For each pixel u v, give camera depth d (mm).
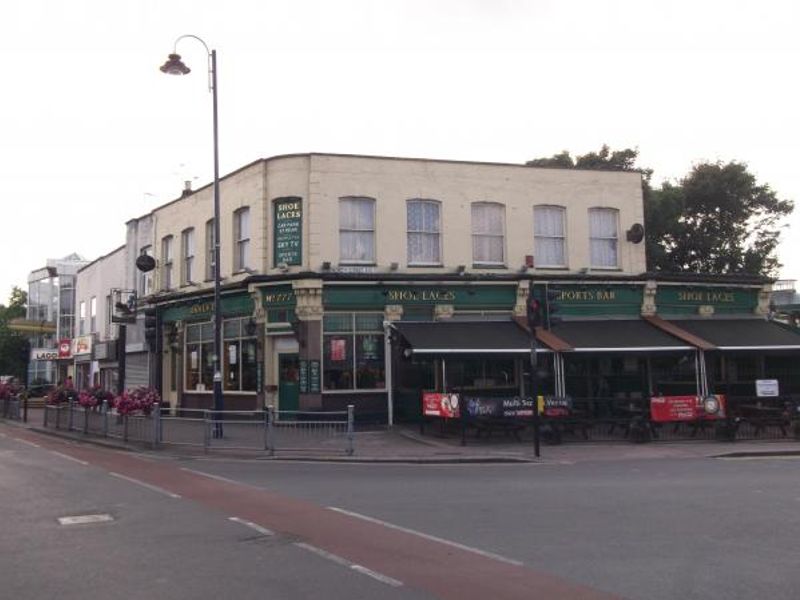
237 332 25156
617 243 26141
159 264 30578
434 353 20578
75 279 49344
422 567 7137
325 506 10484
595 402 21922
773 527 8898
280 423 18109
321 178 23344
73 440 22422
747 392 26156
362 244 23703
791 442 19500
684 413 20125
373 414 22828
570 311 24766
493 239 24953
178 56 19531
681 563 7219
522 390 23812
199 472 14539
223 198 26188
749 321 26016
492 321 23797
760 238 35938
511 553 7672
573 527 8945
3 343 61781
